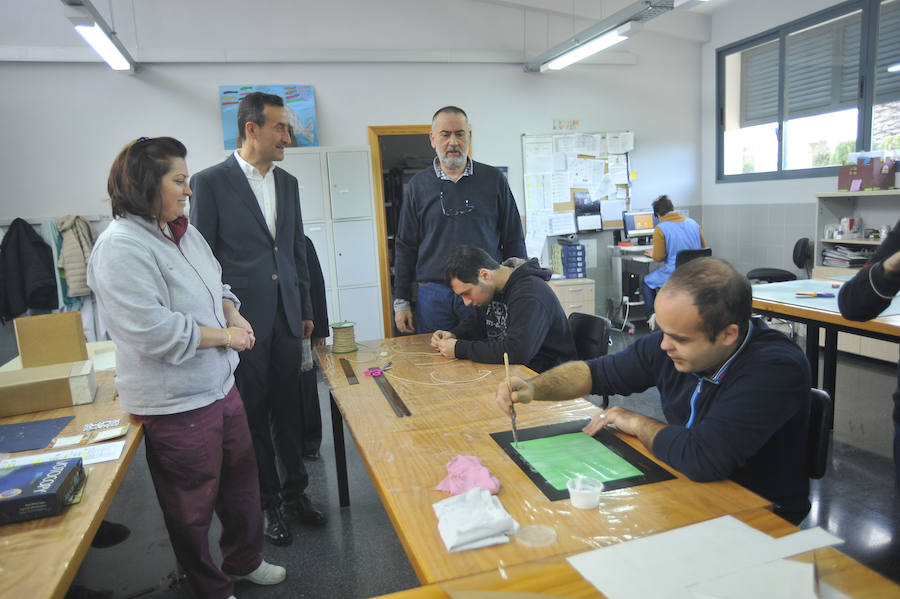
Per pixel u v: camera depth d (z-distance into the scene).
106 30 3.67
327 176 4.88
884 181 4.36
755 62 5.78
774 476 1.20
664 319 1.08
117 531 2.35
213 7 4.77
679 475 1.13
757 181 5.82
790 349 1.13
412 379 1.90
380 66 5.22
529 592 0.77
